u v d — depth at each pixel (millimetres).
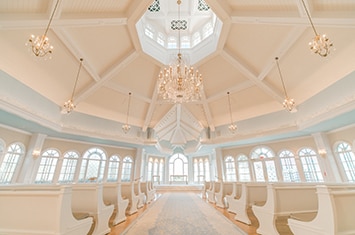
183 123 13281
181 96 5160
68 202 2064
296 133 8633
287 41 5844
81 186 3100
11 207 2021
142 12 5453
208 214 4918
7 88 5473
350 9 4195
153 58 7777
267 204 3064
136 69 8445
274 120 9008
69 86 7465
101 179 10820
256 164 10805
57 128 7809
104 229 3211
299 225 2273
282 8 4910
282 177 9609
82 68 7098
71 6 4766
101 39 6352
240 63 7383
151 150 14148
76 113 8688
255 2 5094
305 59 6285
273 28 5797
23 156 7836
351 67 5449
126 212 5043
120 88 8812
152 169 15914
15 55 5254
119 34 6477
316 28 5176
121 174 11703
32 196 2018
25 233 1901
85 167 10352
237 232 3324
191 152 15531
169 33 9297
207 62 8273
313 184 3742
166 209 5707
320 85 6590
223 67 8344
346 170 7387
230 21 5711
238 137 10062
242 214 4102
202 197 9242
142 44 7113
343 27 4492
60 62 6391
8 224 1962
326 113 6414
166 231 3373
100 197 3172
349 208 1831
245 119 10070
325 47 3619
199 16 8352
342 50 5293
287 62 6727
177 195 10406
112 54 7137
